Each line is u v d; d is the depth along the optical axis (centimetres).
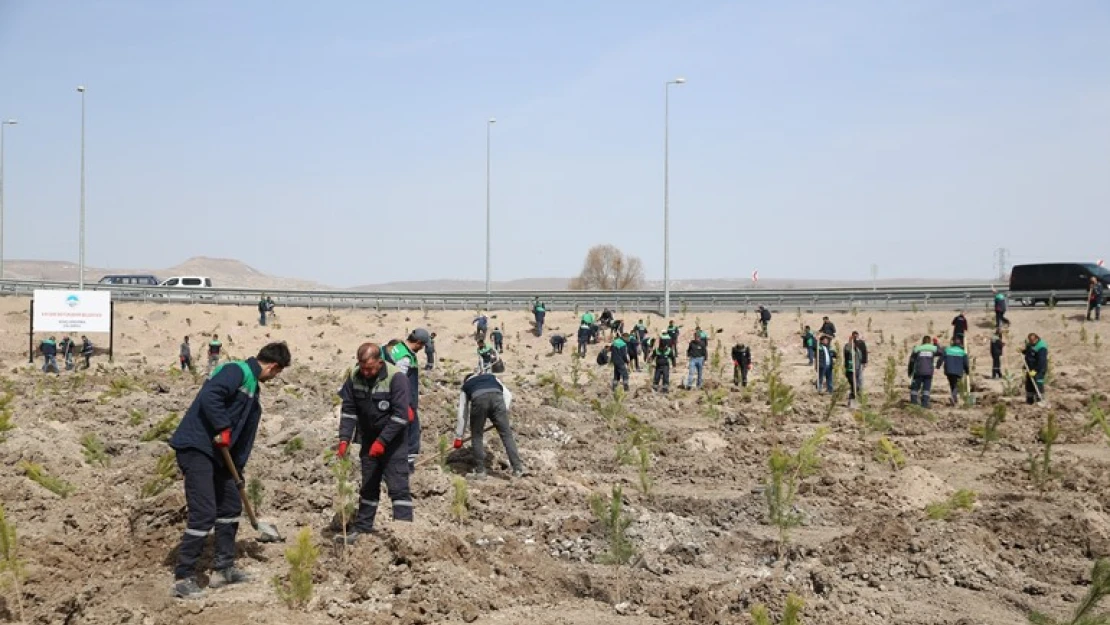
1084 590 858
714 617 737
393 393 900
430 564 813
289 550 729
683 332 4416
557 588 823
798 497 1180
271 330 4712
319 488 1090
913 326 4147
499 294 5247
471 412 1253
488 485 1180
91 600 738
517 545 915
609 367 3712
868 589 830
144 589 761
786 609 649
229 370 776
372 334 4659
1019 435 1773
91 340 4512
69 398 2194
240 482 789
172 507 932
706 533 1003
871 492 1204
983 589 838
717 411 1981
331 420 1545
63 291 3888
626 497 1155
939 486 1233
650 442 1558
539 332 4538
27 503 966
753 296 4759
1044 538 1009
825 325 3497
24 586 745
